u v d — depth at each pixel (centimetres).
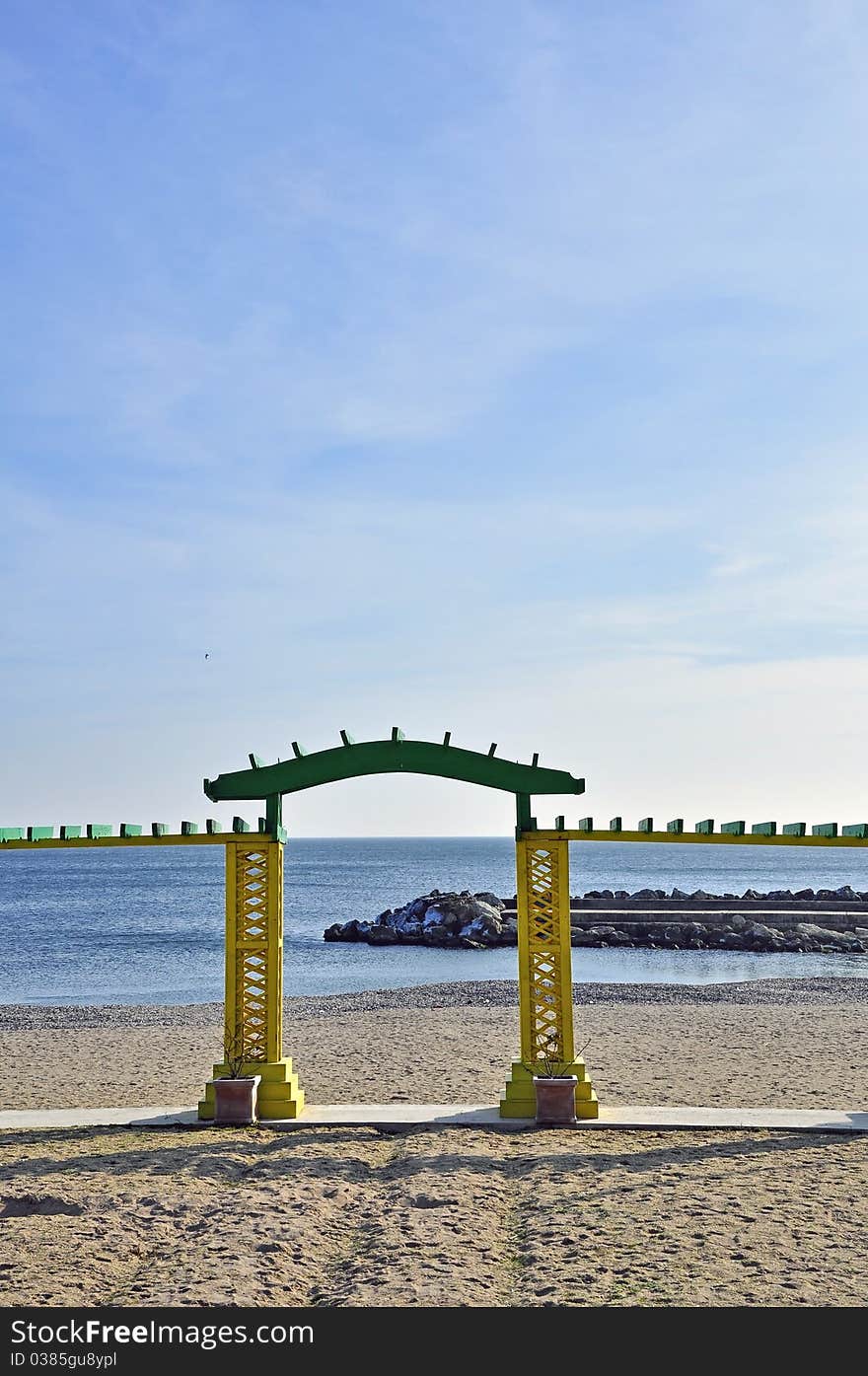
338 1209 882
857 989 2731
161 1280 730
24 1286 716
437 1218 842
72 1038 2062
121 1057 1817
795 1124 1145
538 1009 1227
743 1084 1496
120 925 5588
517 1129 1151
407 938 4719
